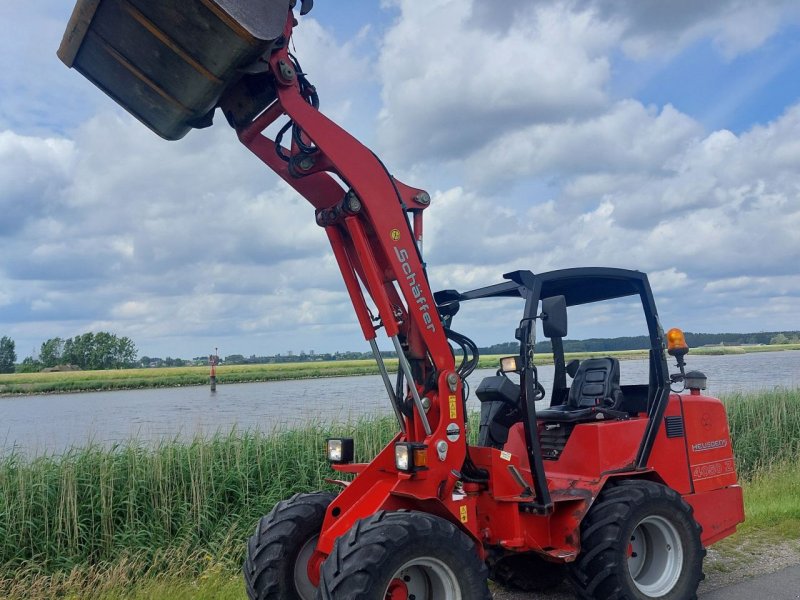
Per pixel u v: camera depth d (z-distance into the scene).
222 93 4.09
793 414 12.73
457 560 3.89
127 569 6.42
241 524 7.67
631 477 5.12
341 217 4.39
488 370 5.74
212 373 33.38
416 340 4.54
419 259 4.46
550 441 5.43
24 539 6.88
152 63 3.84
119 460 7.83
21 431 14.75
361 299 4.64
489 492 4.67
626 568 4.63
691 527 4.99
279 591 4.33
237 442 8.80
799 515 7.11
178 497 7.60
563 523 4.77
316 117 4.21
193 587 6.05
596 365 5.61
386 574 3.64
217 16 3.54
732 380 21.03
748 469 11.16
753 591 5.18
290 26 4.18
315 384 36.19
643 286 5.45
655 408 5.32
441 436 4.36
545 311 4.62
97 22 3.77
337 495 4.79
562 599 5.38
